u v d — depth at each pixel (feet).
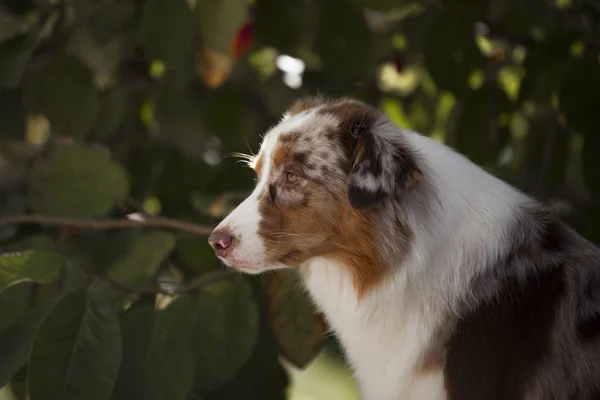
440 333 14.85
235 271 18.54
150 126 25.66
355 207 14.39
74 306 16.10
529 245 15.03
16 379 19.13
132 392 16.52
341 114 15.48
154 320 17.15
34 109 22.85
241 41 21.22
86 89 22.02
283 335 19.04
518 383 14.21
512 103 23.73
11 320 17.81
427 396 14.93
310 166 15.16
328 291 16.15
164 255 18.61
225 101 23.41
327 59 21.91
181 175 23.86
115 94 24.12
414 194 14.96
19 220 18.93
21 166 26.81
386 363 15.48
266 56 26.55
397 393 15.29
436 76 22.27
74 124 22.12
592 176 21.61
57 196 20.35
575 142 25.25
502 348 14.38
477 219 15.11
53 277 16.79
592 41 22.40
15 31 21.81
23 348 16.26
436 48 22.15
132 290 17.66
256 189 15.57
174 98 24.03
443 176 15.25
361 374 16.05
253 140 23.97
